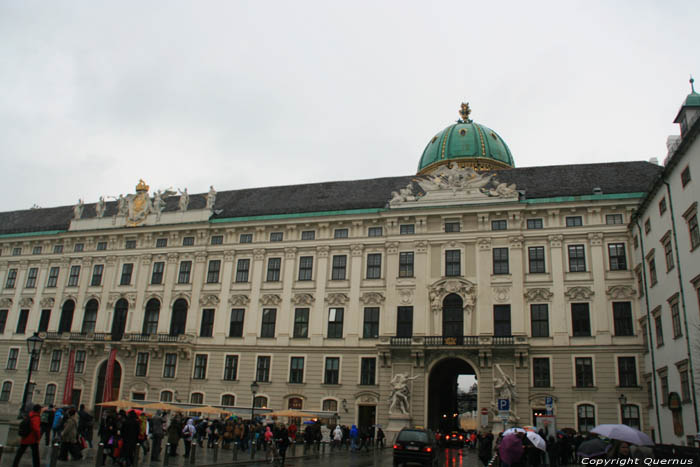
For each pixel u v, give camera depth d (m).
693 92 43.19
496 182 56.41
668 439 40.47
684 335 36.47
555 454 30.27
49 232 69.50
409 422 49.16
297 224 59.00
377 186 63.59
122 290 63.31
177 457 30.23
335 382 53.62
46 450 27.30
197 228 62.03
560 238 51.62
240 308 58.56
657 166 55.59
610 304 49.00
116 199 71.94
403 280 54.09
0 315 68.12
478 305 51.62
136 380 59.03
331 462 32.81
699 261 34.06
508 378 48.09
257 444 40.53
